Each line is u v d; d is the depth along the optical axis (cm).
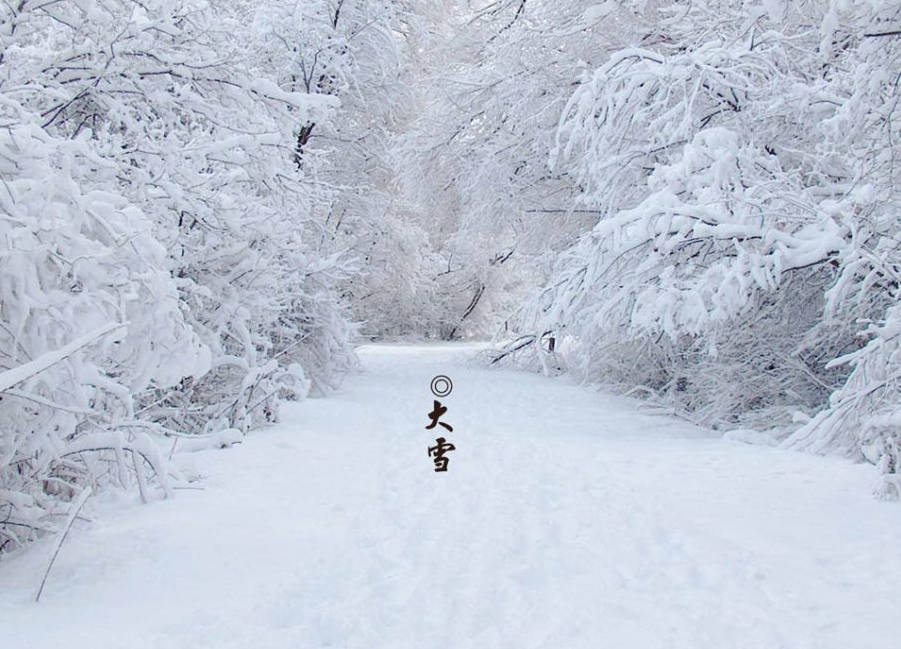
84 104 862
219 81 888
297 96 923
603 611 419
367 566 496
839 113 861
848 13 796
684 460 876
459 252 3262
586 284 1161
